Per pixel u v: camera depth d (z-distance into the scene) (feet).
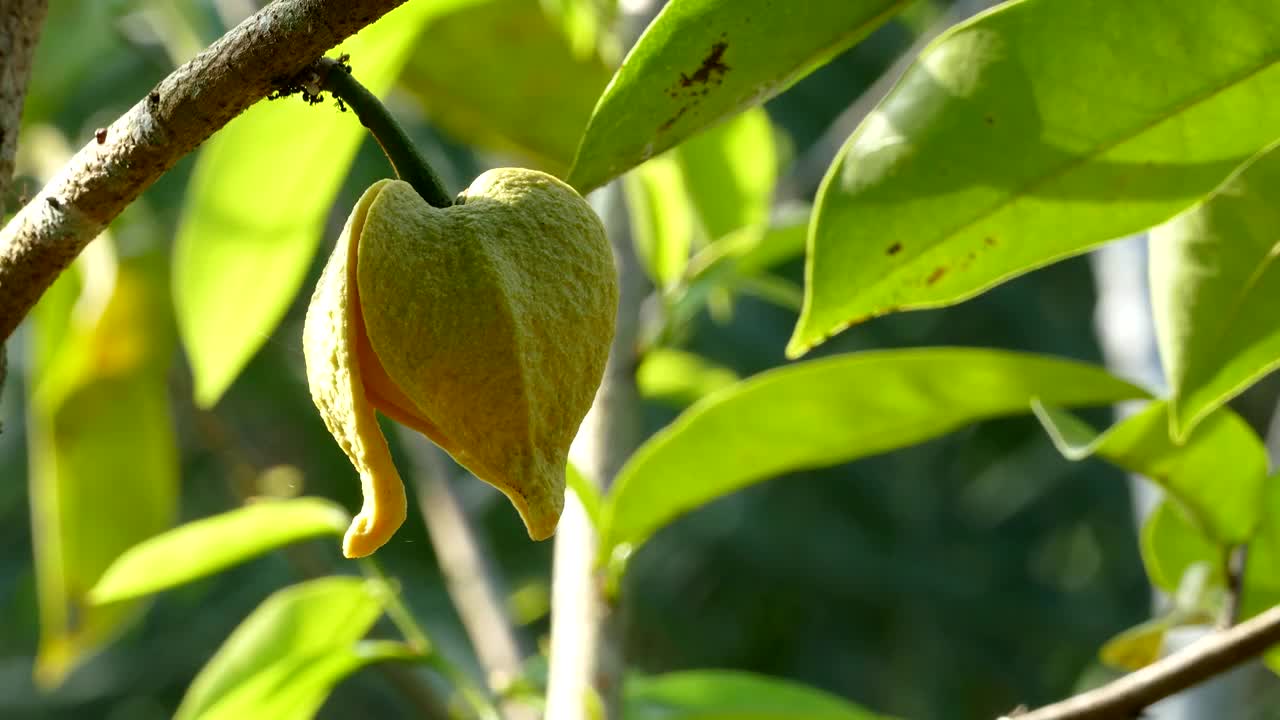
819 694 1.90
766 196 2.15
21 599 5.05
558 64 2.40
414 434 2.53
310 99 1.25
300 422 4.26
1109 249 2.43
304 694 1.83
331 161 1.76
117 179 1.22
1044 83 1.34
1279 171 1.40
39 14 1.38
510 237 1.24
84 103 3.35
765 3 1.30
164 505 2.86
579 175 1.31
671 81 1.31
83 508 2.81
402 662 1.82
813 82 5.17
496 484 1.24
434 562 4.30
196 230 1.77
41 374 2.81
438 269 1.23
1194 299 1.42
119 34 3.00
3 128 1.36
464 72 2.40
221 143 1.74
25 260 1.25
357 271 1.23
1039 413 1.65
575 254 1.25
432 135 3.60
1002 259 1.38
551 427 1.25
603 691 1.72
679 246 2.05
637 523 1.74
